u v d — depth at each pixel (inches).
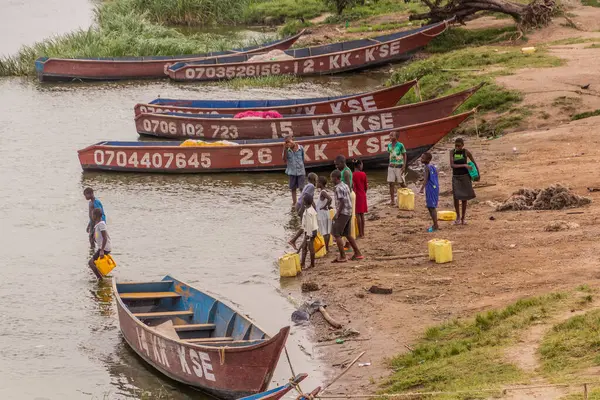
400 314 648.4
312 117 1252.5
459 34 1878.7
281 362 605.3
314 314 679.7
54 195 1075.9
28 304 743.1
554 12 1946.4
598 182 912.9
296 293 728.3
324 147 1144.2
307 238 785.6
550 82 1339.8
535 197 880.3
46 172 1178.6
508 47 1710.1
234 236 905.5
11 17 2775.6
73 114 1531.7
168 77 1865.2
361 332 631.2
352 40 1932.8
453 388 491.8
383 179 1118.4
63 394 581.3
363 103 1365.7
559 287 632.4
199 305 679.7
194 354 557.9
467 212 885.2
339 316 665.0
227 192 1082.1
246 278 782.5
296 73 1824.6
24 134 1387.8
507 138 1165.7
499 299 636.7
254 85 1744.6
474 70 1487.5
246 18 2556.6
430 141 1129.4
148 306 705.6
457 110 1305.4
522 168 1016.2
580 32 1792.6
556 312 573.3
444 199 952.9
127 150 1172.5
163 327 636.1
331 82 1769.2
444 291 675.4
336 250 827.4
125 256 853.2
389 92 1352.1
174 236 909.8
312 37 2143.2
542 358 508.1
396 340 606.9
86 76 1854.1
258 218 968.3
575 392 442.3
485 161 1074.7
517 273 682.2
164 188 1105.4
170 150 1164.5
